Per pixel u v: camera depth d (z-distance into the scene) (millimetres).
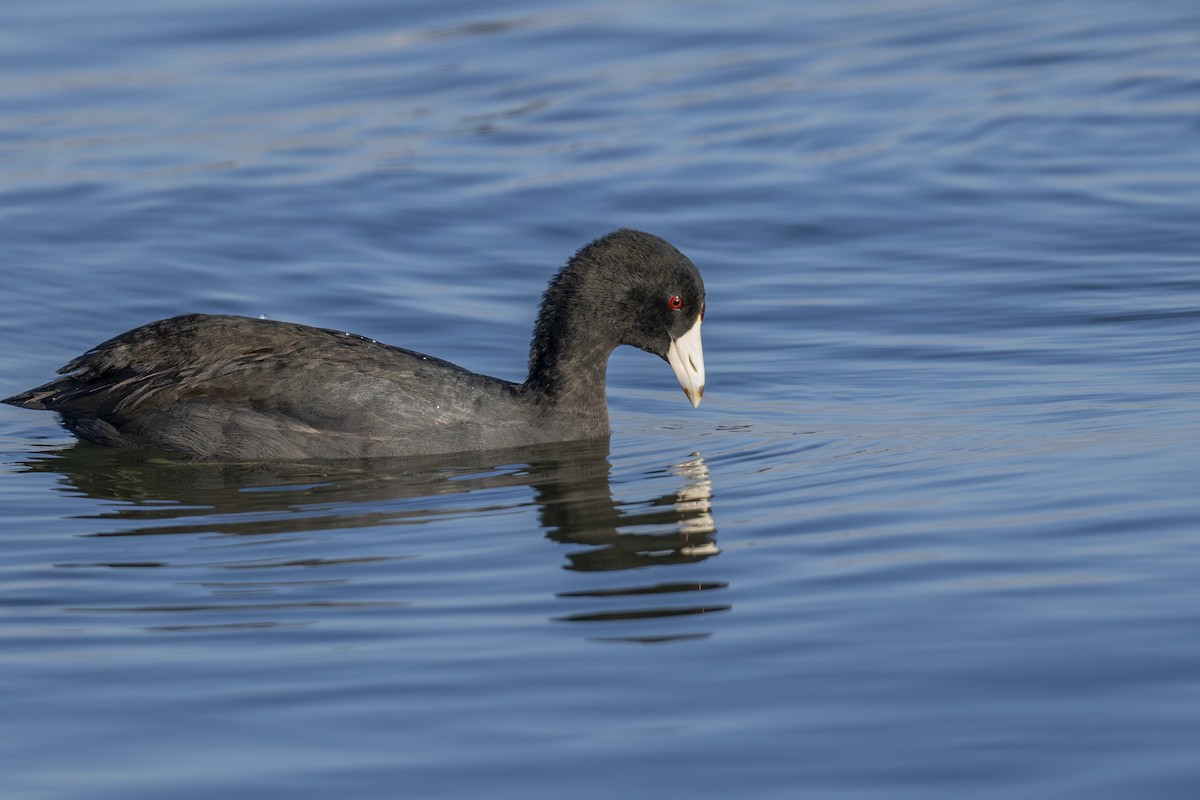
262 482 13609
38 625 10047
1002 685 8523
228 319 14969
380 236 20891
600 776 7688
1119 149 23266
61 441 15008
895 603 9891
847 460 13711
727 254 20375
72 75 27172
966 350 17000
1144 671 8602
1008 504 11938
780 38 29234
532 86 26906
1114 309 17922
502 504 12828
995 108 25047
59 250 20219
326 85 26953
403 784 7664
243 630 9875
